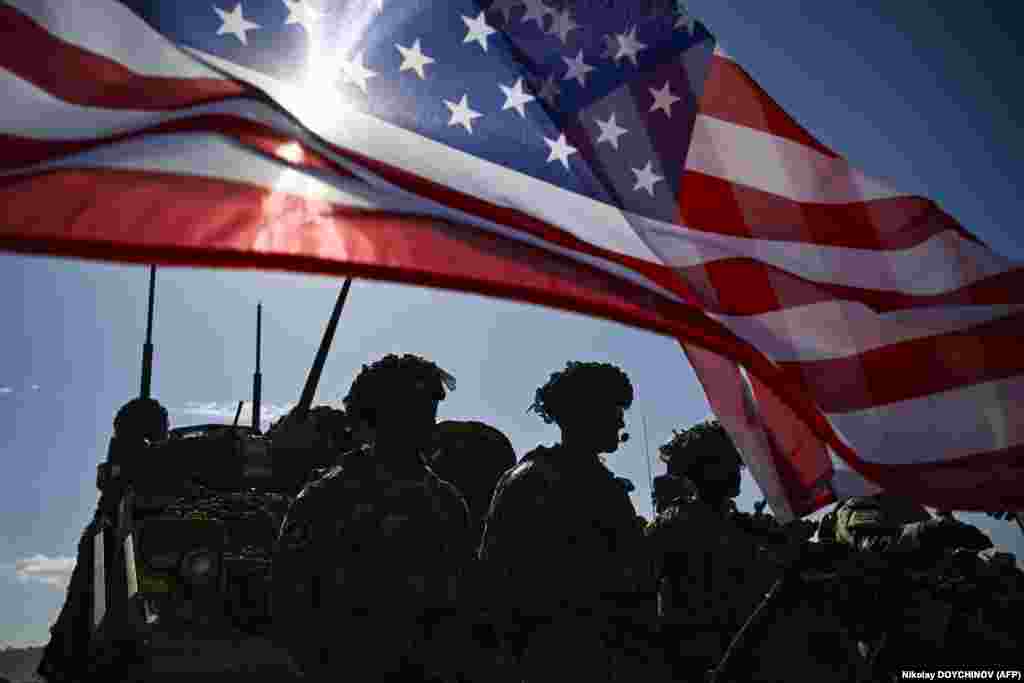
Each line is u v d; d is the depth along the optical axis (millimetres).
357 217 2412
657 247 3320
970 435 3461
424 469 3760
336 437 5000
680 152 3566
